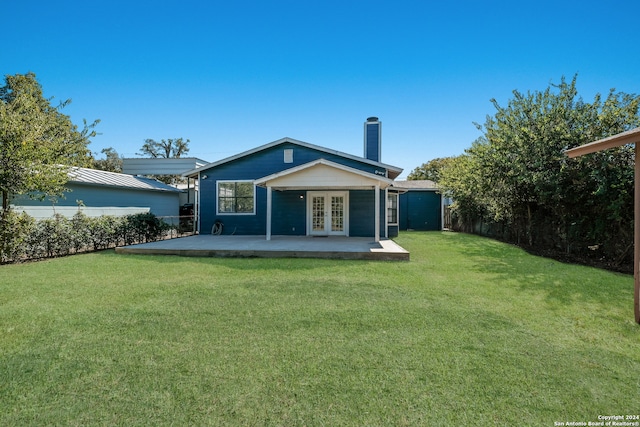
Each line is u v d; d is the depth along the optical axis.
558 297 4.41
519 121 9.18
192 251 7.97
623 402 2.05
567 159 7.83
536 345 2.88
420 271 6.07
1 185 6.88
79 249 8.94
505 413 1.93
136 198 14.20
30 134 7.12
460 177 13.14
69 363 2.51
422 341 2.94
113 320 3.45
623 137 3.39
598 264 7.01
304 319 3.48
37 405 1.99
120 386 2.20
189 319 3.48
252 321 3.42
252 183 12.34
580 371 2.43
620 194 6.68
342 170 9.38
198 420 1.85
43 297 4.30
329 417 1.88
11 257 7.04
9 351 2.72
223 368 2.44
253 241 9.91
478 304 4.07
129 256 7.87
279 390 2.15
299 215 12.01
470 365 2.50
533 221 10.00
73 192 11.04
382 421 1.85
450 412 1.93
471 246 10.11
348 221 11.69
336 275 5.67
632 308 3.97
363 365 2.49
